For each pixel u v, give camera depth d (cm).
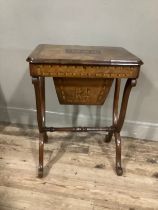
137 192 127
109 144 169
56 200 119
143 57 156
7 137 172
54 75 109
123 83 164
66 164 146
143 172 143
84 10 149
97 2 146
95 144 169
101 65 107
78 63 105
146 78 161
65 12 152
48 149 160
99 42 156
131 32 150
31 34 161
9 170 138
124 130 179
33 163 145
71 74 109
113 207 117
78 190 126
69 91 134
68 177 135
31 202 117
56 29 157
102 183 132
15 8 155
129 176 139
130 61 107
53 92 176
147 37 150
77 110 179
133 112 173
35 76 110
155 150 165
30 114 188
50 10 153
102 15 149
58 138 174
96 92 135
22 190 124
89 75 110
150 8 143
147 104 169
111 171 142
